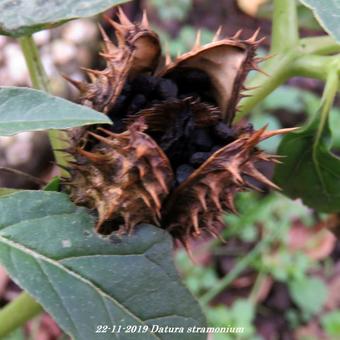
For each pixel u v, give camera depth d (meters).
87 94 0.17
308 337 0.48
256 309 0.49
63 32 0.55
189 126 0.16
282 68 0.21
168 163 0.16
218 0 0.63
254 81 0.21
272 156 0.17
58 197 0.16
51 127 0.14
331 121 0.51
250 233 0.49
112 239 0.16
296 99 0.55
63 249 0.15
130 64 0.16
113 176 0.16
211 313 0.45
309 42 0.21
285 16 0.21
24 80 0.53
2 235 0.15
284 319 0.49
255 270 0.50
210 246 0.48
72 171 0.17
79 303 0.15
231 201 0.17
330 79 0.20
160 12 0.60
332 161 0.22
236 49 0.17
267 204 0.47
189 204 0.17
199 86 0.17
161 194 0.16
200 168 0.16
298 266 0.49
